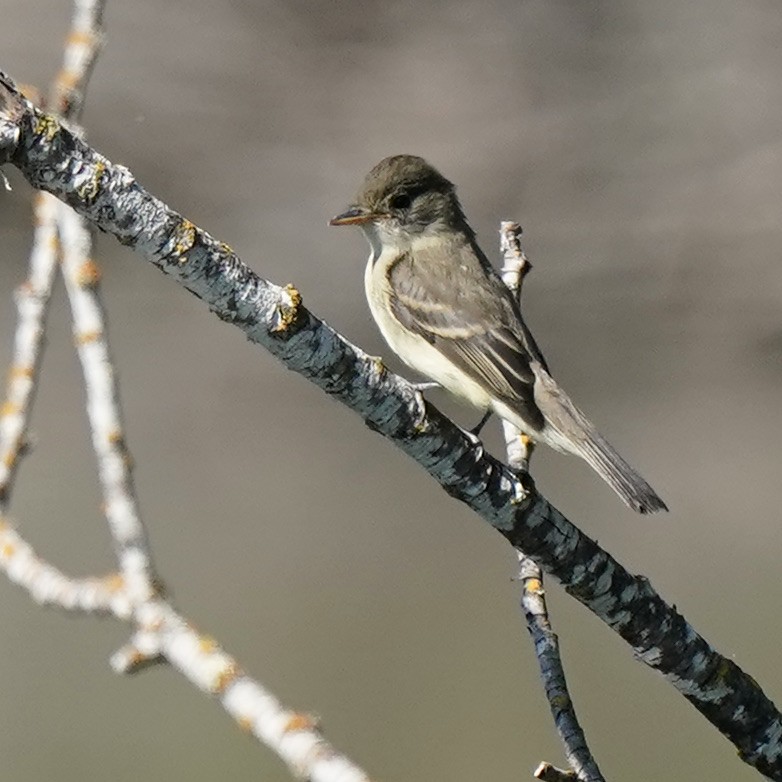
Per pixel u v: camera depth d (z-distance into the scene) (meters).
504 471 5.62
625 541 15.59
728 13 14.88
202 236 5.07
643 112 14.97
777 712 5.84
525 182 15.00
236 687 5.22
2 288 15.11
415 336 8.17
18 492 15.54
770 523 15.38
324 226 15.27
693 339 15.38
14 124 4.87
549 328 15.31
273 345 5.23
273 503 15.84
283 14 15.01
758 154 14.92
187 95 15.07
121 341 16.23
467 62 14.98
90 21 7.16
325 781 4.94
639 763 12.92
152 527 15.57
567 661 13.67
